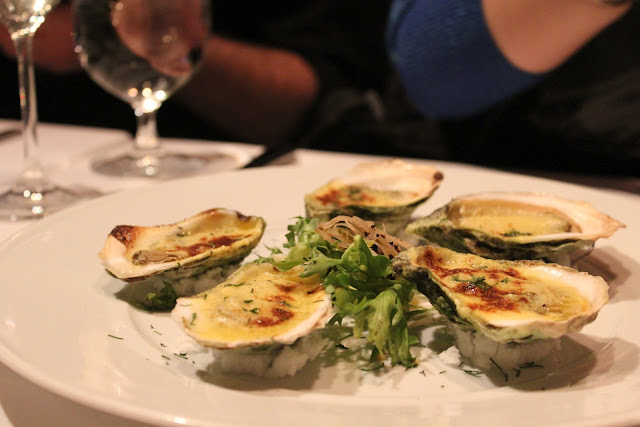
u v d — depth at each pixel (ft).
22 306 1.04
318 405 0.88
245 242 1.20
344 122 2.46
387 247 1.15
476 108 2.39
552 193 1.55
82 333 1.01
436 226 1.26
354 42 3.26
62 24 2.67
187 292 1.17
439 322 1.11
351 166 1.66
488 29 2.15
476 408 0.88
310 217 1.36
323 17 3.28
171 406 0.84
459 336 1.02
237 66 2.89
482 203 1.39
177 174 1.81
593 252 1.30
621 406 0.86
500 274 1.09
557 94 2.33
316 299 1.05
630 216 1.44
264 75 2.96
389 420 0.85
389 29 2.56
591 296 1.03
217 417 0.82
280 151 1.88
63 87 3.20
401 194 1.48
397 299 1.02
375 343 0.99
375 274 1.08
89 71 1.77
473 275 1.09
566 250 1.22
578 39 2.07
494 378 0.97
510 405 0.88
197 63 1.80
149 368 0.94
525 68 2.18
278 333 0.96
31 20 1.57
